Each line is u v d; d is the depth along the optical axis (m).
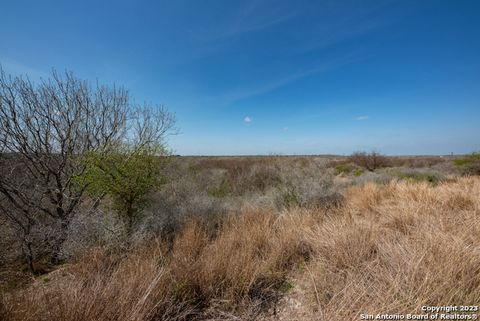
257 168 10.92
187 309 2.45
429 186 7.03
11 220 5.02
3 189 4.62
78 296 2.28
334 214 5.10
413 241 3.08
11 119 4.73
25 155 4.91
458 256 2.45
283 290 2.79
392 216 4.33
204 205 5.92
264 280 2.87
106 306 2.10
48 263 4.66
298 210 5.43
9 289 3.24
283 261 3.28
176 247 3.85
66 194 5.64
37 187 5.02
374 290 2.24
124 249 4.00
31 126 4.95
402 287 2.25
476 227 3.40
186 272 2.76
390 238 3.34
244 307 2.51
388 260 2.74
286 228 4.23
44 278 3.71
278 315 2.40
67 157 5.40
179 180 7.24
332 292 2.52
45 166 5.36
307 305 2.48
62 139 5.29
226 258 3.00
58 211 5.32
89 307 2.05
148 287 2.34
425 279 2.12
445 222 3.72
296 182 7.06
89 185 5.11
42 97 5.08
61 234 4.69
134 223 4.67
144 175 4.77
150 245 3.98
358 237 3.33
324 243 3.43
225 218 5.29
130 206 4.78
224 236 4.16
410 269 2.40
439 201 5.28
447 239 2.92
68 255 4.32
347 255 2.98
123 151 4.96
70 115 5.45
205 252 3.50
